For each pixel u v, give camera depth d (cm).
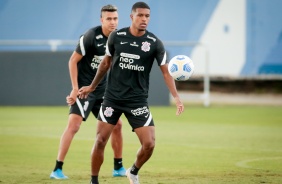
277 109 7644
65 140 3062
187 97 8525
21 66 7731
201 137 4912
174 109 7512
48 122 5978
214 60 8419
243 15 8362
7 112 7000
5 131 5256
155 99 7794
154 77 7775
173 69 2664
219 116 6725
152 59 2659
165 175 3133
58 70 7731
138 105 2636
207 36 8419
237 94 9481
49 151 4091
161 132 5262
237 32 8388
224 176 3089
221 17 8394
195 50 8344
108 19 3070
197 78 9150
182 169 3341
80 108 3092
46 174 3177
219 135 5047
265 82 9494
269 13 8356
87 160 3706
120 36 2636
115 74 2650
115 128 3106
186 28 8406
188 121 6184
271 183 2875
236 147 4319
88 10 8294
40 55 7719
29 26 8344
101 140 2673
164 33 8381
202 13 8406
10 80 7744
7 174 3170
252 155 3912
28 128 5481
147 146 2620
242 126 5728
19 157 3822
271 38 8369
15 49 8456
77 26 8319
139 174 3166
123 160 3753
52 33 8350
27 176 3106
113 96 2652
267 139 4788
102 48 3108
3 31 8344
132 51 2622
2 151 4091
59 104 7756
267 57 8388
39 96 7750
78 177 3081
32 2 8344
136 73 2633
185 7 8400
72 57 3095
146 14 2594
